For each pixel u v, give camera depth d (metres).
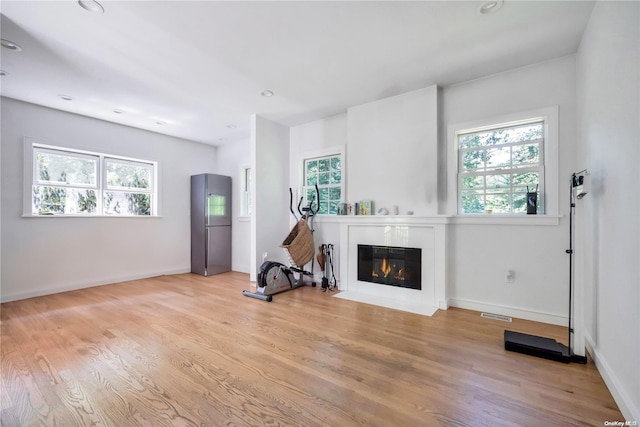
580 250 2.10
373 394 1.72
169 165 5.42
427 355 2.20
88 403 1.64
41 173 4.00
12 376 1.91
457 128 3.35
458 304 3.33
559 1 2.05
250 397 1.69
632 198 1.50
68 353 2.24
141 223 5.02
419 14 2.19
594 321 2.14
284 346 2.35
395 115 3.71
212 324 2.85
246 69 3.03
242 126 4.91
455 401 1.65
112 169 4.74
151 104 3.94
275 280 3.98
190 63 2.90
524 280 2.96
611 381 1.71
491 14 2.20
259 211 4.52
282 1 2.04
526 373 1.94
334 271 4.44
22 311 3.25
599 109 2.03
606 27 1.87
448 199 3.40
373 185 3.89
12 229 3.71
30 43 2.53
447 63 2.91
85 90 3.49
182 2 2.04
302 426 1.46
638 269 1.42
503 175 3.15
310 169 4.86
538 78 2.90
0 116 3.62
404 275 3.62
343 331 2.66
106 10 2.12
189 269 5.69
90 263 4.42
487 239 3.15
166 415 1.54
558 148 2.80
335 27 2.35
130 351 2.27
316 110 4.23
